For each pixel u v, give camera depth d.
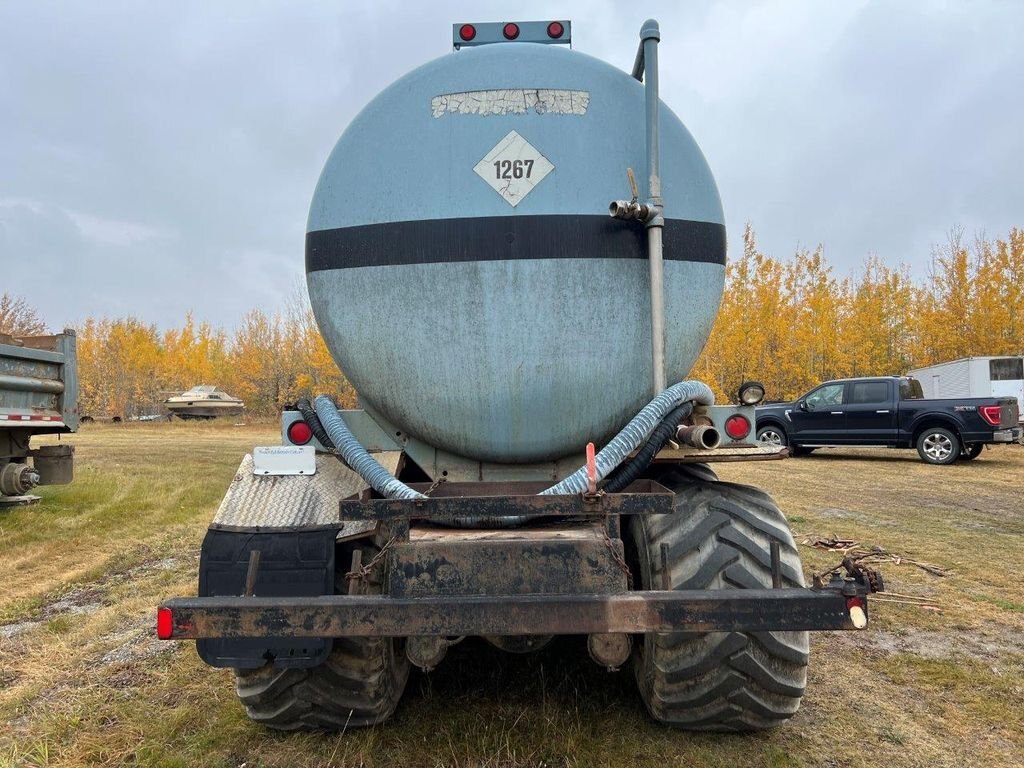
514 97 2.77
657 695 2.71
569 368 2.74
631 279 2.74
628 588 2.38
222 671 3.66
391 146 2.80
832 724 3.05
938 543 6.54
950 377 19.83
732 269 30.77
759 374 30.42
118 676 3.64
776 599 2.06
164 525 7.60
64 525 7.45
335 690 2.73
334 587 2.46
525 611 2.07
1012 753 2.84
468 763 2.66
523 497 2.15
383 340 2.80
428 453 3.01
